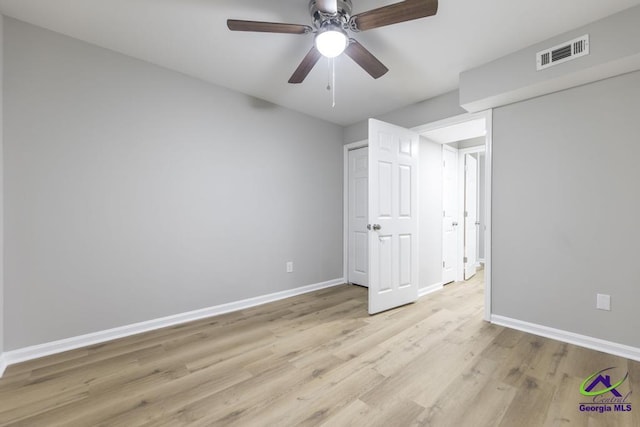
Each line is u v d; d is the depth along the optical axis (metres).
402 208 3.06
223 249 2.82
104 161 2.18
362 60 1.90
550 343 2.14
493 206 2.56
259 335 2.30
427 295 3.44
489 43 2.09
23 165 1.89
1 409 1.42
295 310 2.90
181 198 2.55
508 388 1.58
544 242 2.28
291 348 2.08
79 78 2.08
